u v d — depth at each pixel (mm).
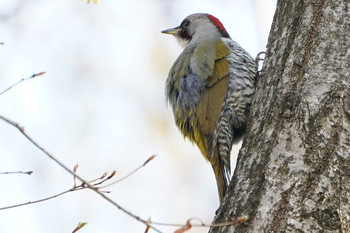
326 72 8117
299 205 7094
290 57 8609
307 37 8594
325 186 7172
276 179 7438
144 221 6684
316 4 8836
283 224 7020
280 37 9141
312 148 7504
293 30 8891
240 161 8203
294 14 9055
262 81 9141
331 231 6918
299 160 7461
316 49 8398
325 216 6977
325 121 7672
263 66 9367
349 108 7754
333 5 8703
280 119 8000
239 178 7941
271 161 7645
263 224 7137
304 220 6980
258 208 7316
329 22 8578
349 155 7410
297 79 8297
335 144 7488
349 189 7184
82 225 8109
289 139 7723
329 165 7324
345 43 8344
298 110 7891
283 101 8148
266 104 8594
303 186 7230
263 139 8031
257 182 7594
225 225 6859
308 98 7934
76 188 7898
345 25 8508
